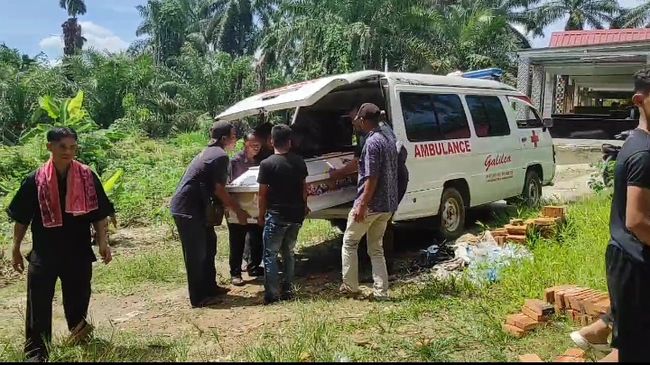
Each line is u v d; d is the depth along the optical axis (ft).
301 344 14.71
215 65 122.42
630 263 10.31
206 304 20.22
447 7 130.31
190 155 61.72
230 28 176.76
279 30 97.19
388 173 19.11
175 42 171.12
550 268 19.43
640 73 10.43
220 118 23.36
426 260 23.49
